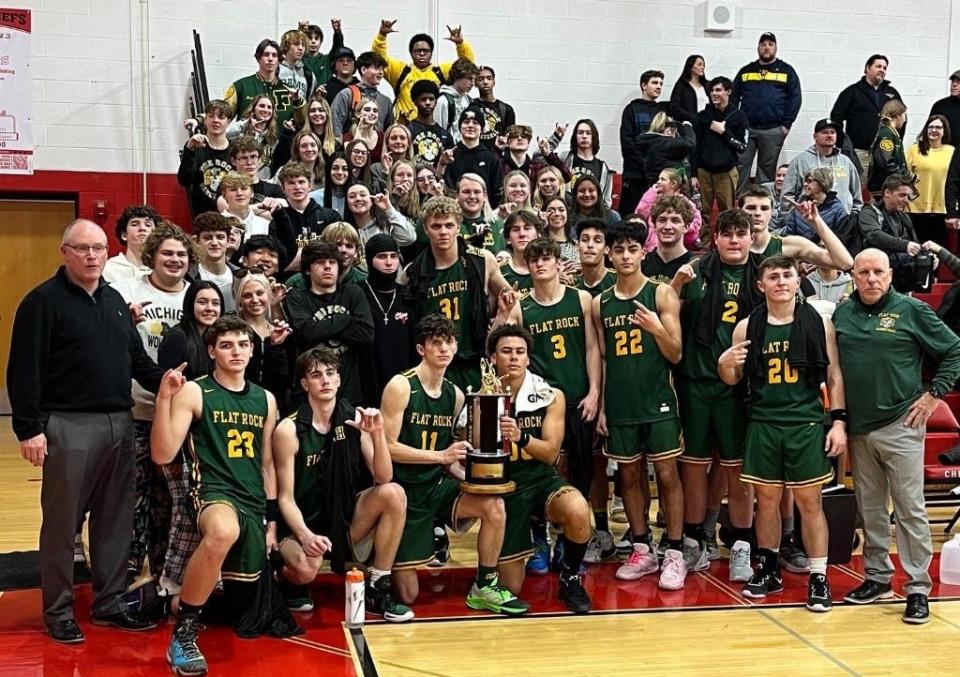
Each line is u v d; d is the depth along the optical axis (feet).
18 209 33.09
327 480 16.21
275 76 30.22
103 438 14.94
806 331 17.07
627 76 36.47
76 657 14.34
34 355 14.43
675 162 31.01
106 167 33.01
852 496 19.65
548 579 18.53
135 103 33.09
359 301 18.06
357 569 17.03
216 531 14.28
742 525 19.19
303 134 26.20
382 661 14.42
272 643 15.08
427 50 32.14
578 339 18.72
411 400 16.83
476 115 28.63
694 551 19.01
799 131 37.73
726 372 17.44
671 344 18.02
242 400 15.66
